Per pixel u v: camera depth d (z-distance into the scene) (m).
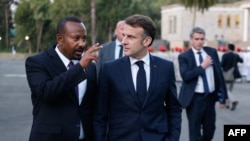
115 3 50.25
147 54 4.27
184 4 37.66
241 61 15.45
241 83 23.58
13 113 12.23
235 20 53.34
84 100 4.14
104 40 51.31
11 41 64.38
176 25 53.81
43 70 4.03
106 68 4.23
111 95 4.22
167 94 4.38
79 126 4.06
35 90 3.96
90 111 4.24
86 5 49.16
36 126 4.04
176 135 4.33
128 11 50.88
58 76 3.91
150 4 67.38
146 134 4.15
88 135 4.19
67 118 4.00
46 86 3.88
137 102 4.14
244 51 25.92
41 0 53.41
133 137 4.12
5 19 64.06
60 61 4.08
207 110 7.52
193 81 7.45
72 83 3.85
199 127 7.52
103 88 4.21
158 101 4.23
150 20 4.21
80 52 4.09
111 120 4.23
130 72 4.20
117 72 4.21
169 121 4.41
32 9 54.69
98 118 4.23
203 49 7.63
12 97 15.84
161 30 62.53
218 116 12.32
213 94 7.57
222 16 53.00
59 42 4.10
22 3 55.84
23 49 58.94
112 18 49.50
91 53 3.91
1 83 20.95
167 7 56.72
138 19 4.16
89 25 49.41
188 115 7.60
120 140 4.15
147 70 4.25
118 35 7.11
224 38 52.94
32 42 56.34
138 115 4.14
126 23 4.19
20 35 55.97
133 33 4.14
